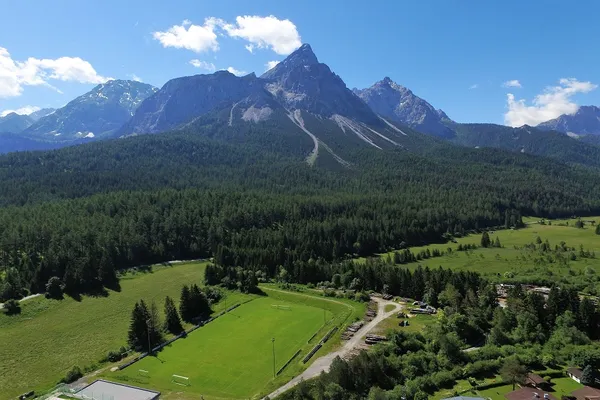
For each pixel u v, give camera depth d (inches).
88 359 4670.3
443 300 5757.9
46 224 7623.0
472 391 3779.5
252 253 7765.8
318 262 7460.6
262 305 6171.3
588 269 7057.1
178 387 4010.8
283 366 4357.8
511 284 6742.1
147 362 4537.4
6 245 6978.4
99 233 7790.4
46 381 4244.6
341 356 4409.5
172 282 7012.8
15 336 5083.7
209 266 7047.2
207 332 5275.6
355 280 6683.1
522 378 3799.2
